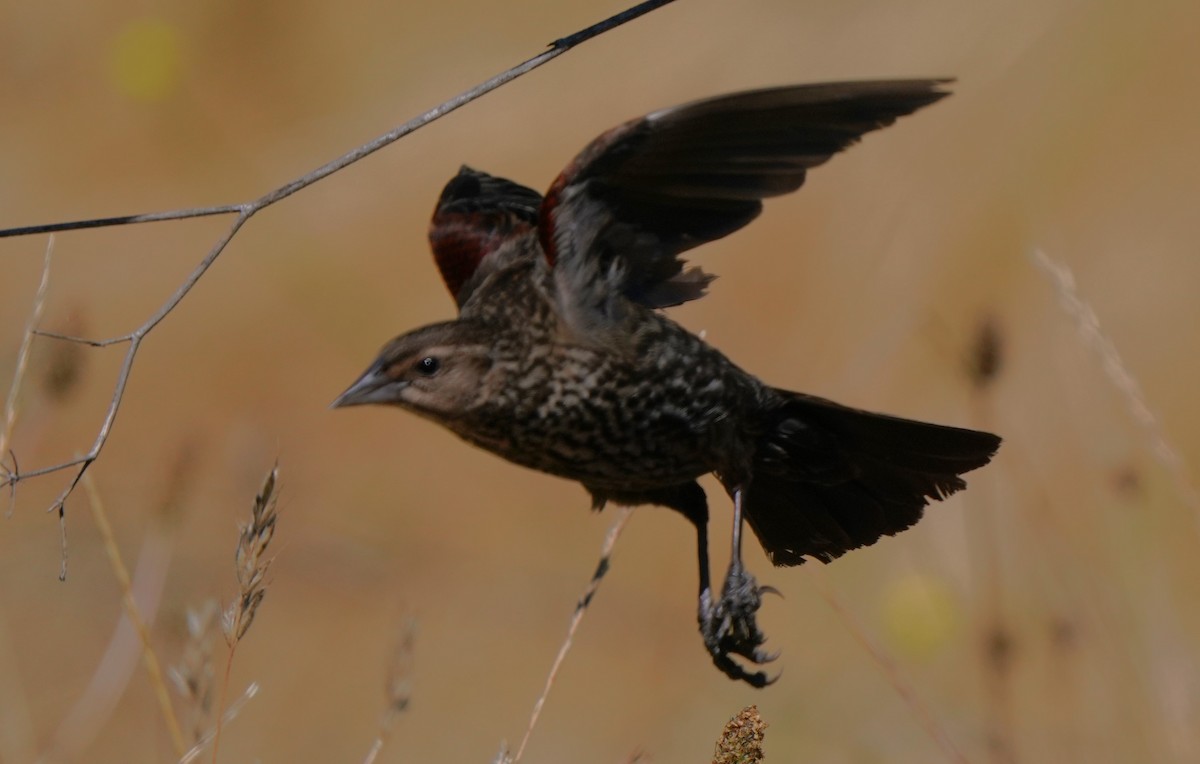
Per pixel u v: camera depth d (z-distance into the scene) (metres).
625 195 7.71
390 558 18.25
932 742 13.12
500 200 9.02
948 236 19.09
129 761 14.08
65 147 28.47
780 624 15.91
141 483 18.66
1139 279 18.56
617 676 16.45
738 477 8.38
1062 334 17.44
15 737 10.90
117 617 16.53
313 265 23.69
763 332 19.25
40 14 30.83
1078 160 19.50
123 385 6.59
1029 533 13.43
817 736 14.33
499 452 8.21
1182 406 17.50
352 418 20.98
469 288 8.63
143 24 24.06
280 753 15.72
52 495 18.66
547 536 18.89
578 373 7.88
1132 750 11.20
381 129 27.56
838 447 8.58
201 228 25.52
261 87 29.16
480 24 29.27
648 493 8.55
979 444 8.43
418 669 16.70
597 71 24.12
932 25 21.28
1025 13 20.86
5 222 26.81
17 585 17.06
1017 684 12.43
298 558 18.09
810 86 7.07
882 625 12.78
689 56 23.20
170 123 28.44
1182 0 20.34
